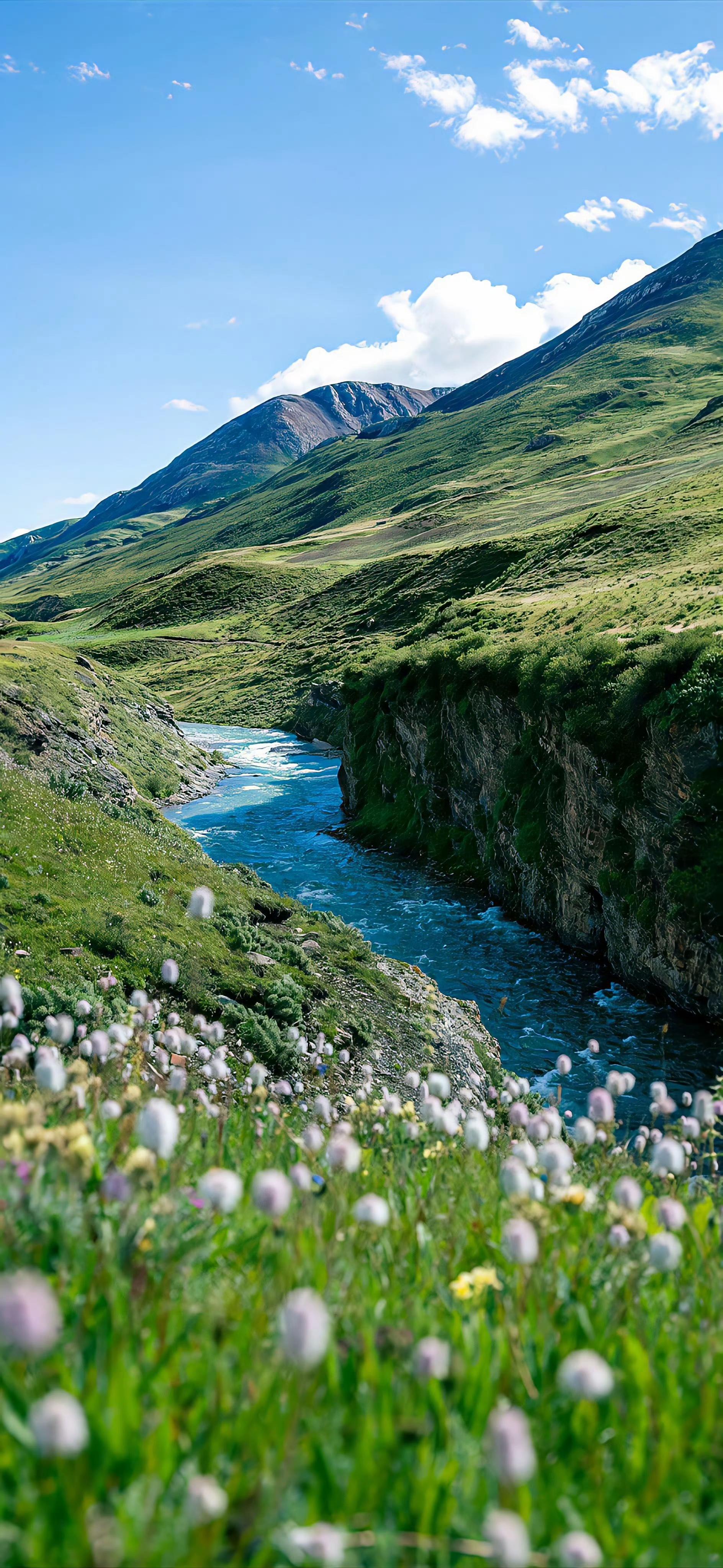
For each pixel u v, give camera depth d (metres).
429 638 65.31
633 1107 20.56
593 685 32.88
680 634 32.22
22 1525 2.29
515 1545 1.88
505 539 121.38
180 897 21.42
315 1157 5.84
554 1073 22.67
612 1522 2.72
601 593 56.53
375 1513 2.53
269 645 145.75
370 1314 3.48
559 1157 4.64
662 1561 2.48
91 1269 3.40
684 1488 2.83
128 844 23.47
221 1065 7.52
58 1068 4.61
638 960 28.23
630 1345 3.25
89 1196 3.92
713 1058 23.52
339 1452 2.77
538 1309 3.68
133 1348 3.02
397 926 35.28
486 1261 4.41
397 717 52.91
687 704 27.23
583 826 31.80
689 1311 4.07
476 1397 3.04
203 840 50.62
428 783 47.69
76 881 19.80
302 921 24.92
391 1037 19.17
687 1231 4.97
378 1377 3.01
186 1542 2.24
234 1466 2.59
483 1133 5.14
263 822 55.91
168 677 142.12
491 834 39.56
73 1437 1.87
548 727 35.31
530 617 55.31
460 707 44.66
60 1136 3.90
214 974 17.78
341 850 48.31
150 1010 9.18
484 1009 27.12
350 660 105.50
